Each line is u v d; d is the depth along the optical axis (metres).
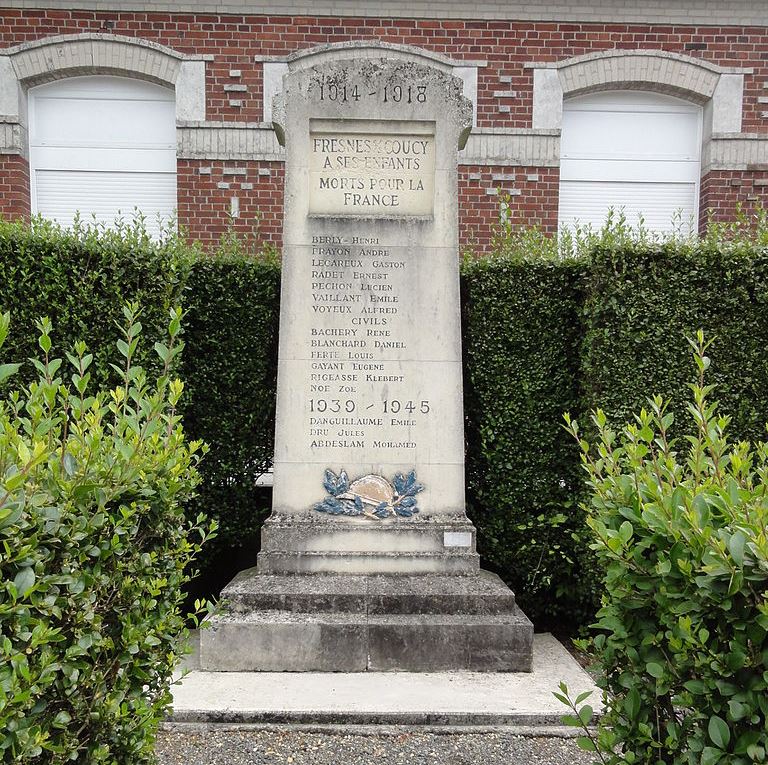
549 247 5.67
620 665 2.29
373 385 4.83
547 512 5.20
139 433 2.53
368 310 4.84
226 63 8.87
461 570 4.66
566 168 9.40
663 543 2.06
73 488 2.03
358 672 4.20
